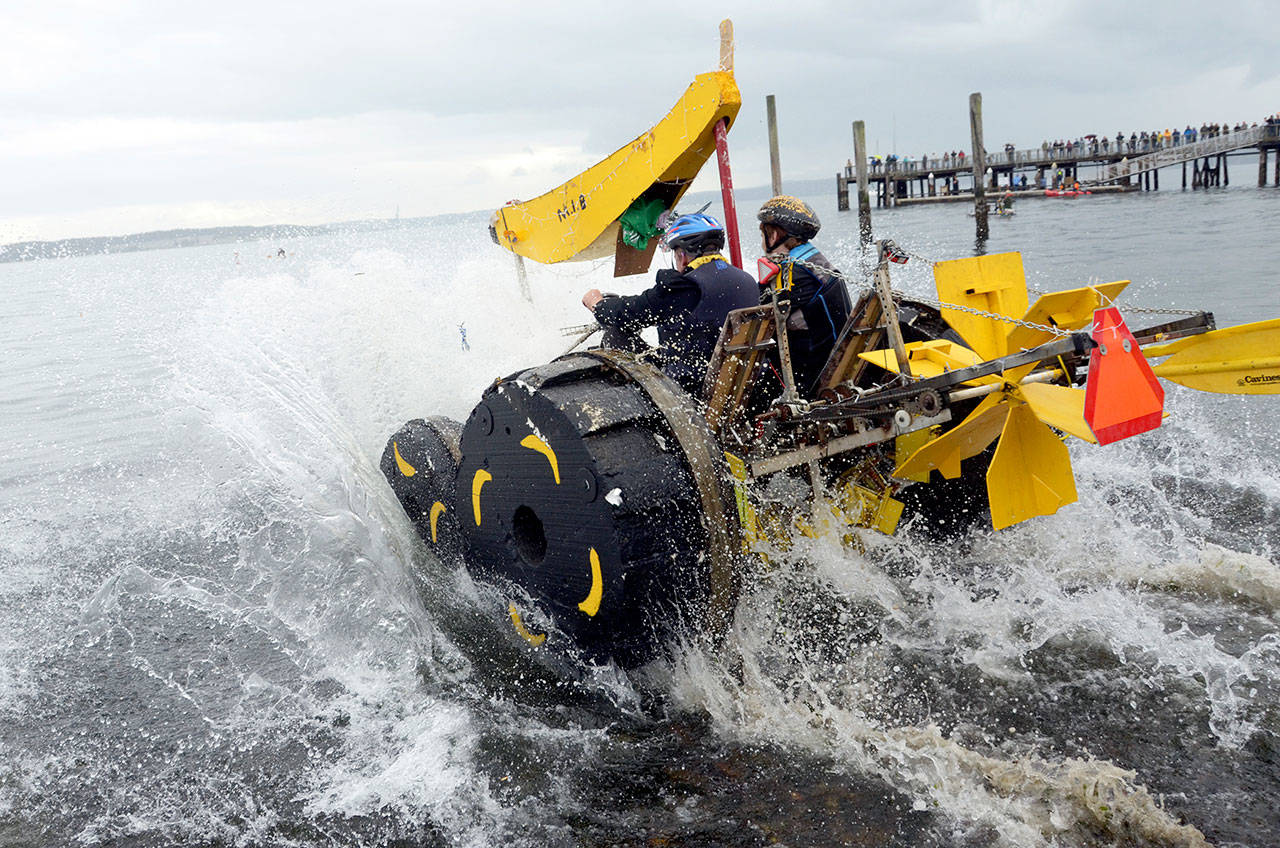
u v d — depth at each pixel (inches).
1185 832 96.9
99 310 828.6
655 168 202.7
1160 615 147.9
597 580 126.6
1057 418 125.3
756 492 153.7
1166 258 592.4
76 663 165.6
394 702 143.4
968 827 103.0
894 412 135.9
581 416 126.5
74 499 270.8
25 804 123.6
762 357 150.3
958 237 1032.8
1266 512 188.5
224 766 129.6
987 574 168.4
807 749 121.0
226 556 216.1
